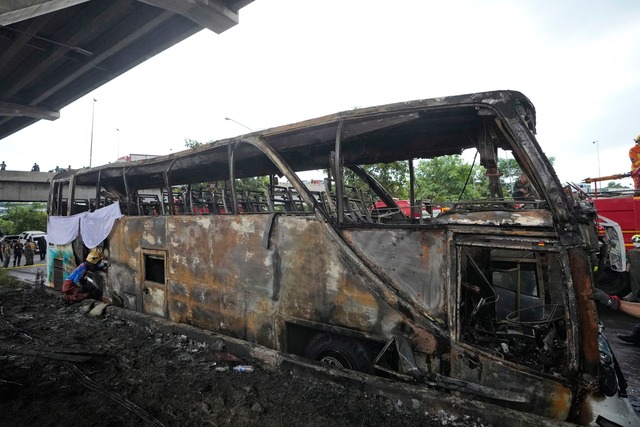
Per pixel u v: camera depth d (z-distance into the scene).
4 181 24.84
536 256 4.01
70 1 7.08
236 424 3.17
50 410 3.44
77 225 7.84
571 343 2.55
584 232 2.76
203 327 5.25
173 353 4.77
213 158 5.40
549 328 3.19
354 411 3.21
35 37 11.42
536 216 2.74
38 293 8.62
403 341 3.24
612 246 7.88
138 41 12.90
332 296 3.82
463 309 3.18
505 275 4.38
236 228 4.82
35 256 23.30
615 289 8.43
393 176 11.07
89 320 6.38
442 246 3.18
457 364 2.99
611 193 9.63
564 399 2.58
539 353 2.86
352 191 6.08
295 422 3.17
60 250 8.60
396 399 3.19
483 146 3.50
